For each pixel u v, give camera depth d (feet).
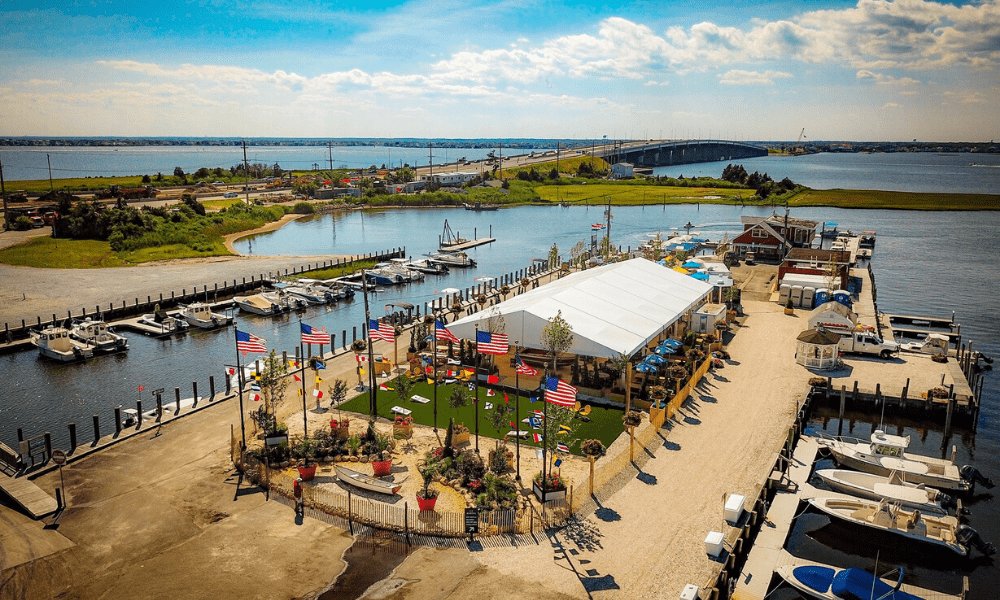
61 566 97.86
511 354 186.39
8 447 136.87
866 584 94.58
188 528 107.96
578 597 90.63
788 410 160.66
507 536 105.81
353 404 161.58
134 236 401.49
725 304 256.11
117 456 135.13
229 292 304.50
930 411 169.07
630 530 107.86
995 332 259.60
